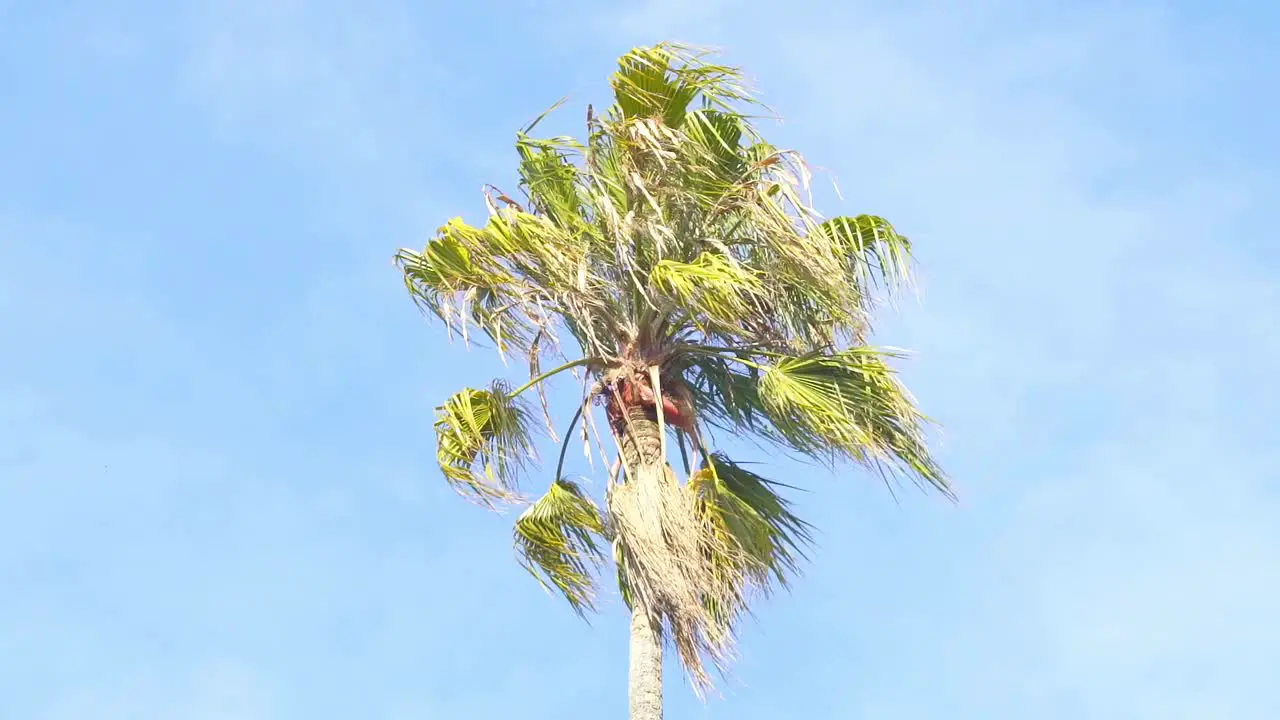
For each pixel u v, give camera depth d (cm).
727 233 1608
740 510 1546
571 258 1586
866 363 1562
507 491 1627
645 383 1575
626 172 1577
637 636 1485
